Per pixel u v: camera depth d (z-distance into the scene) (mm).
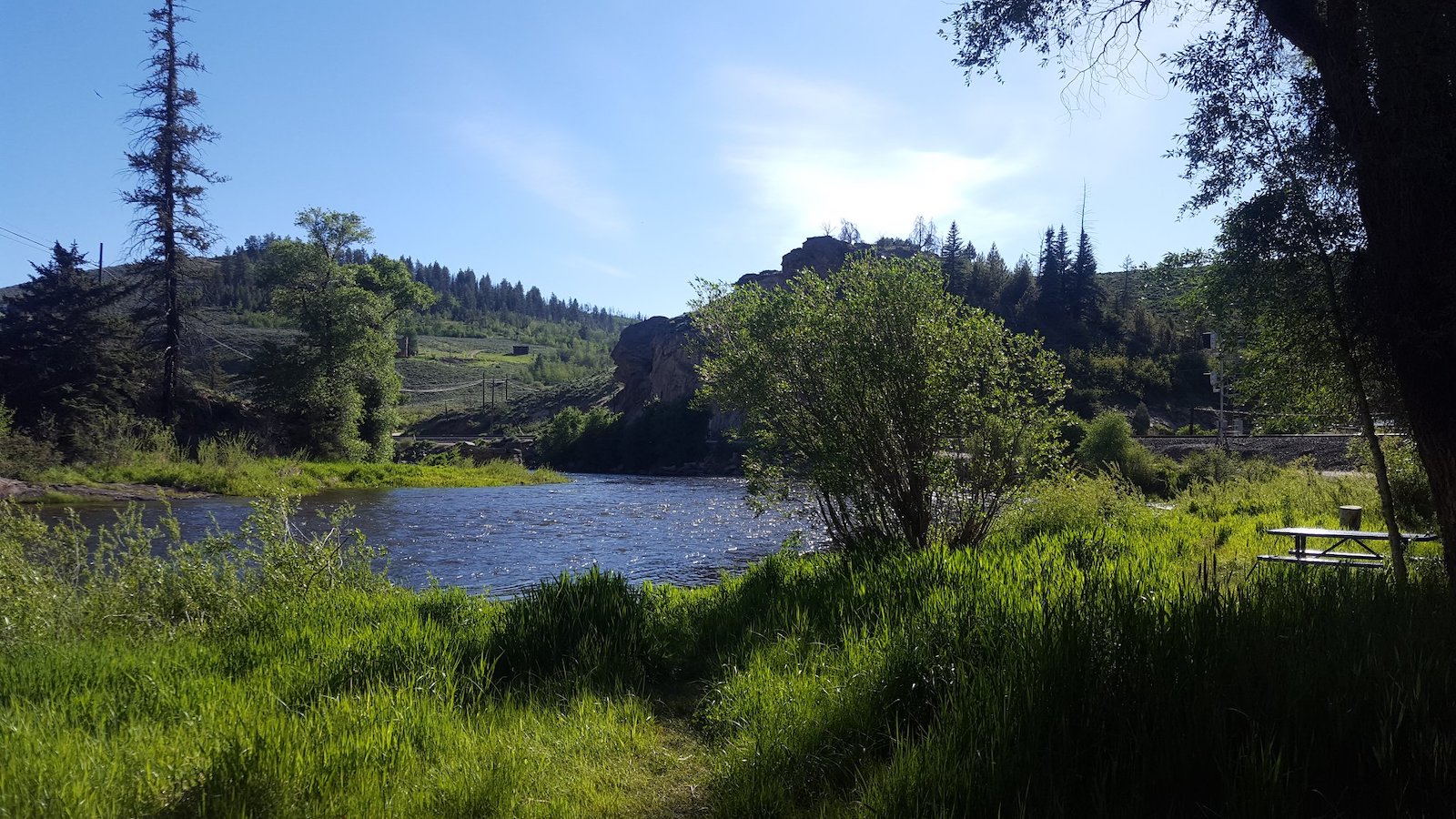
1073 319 82625
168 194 42188
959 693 4035
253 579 8547
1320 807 3131
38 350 40906
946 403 9609
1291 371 6641
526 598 7348
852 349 9461
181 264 42656
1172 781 3262
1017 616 4824
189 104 42719
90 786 3570
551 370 149625
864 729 4242
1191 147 6625
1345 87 5320
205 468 34250
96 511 25438
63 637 6836
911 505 9672
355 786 3684
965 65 7629
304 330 46812
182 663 5793
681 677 6238
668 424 68438
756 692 4914
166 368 41938
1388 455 10430
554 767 4234
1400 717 3191
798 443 10211
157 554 15508
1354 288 5789
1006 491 10375
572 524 24062
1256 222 6059
